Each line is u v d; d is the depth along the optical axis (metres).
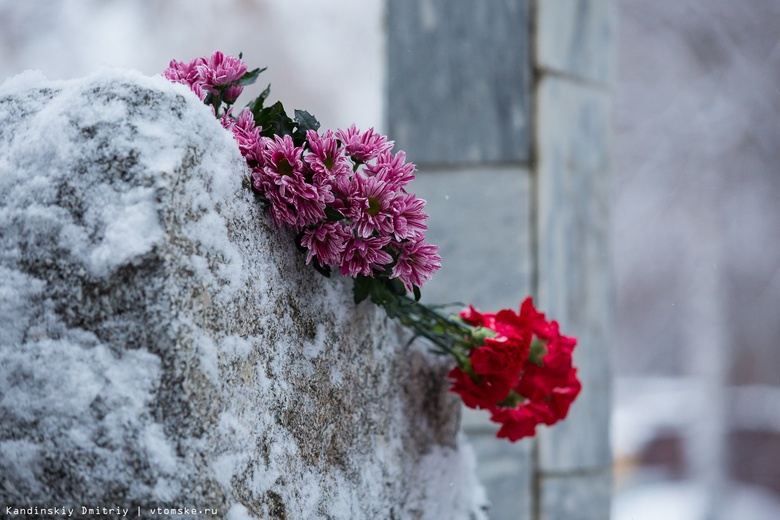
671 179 10.24
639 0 10.22
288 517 1.26
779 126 9.91
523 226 2.92
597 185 3.23
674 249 11.12
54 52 8.21
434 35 3.09
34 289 1.09
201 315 1.12
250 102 1.44
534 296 2.90
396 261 1.43
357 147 1.38
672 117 10.01
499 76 2.99
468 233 2.97
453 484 1.86
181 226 1.12
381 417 1.61
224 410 1.13
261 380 1.23
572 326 3.04
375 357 1.60
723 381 10.94
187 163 1.15
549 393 1.72
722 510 10.21
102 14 8.31
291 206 1.32
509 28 2.98
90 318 1.08
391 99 3.13
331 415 1.43
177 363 1.07
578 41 3.15
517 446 2.86
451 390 1.74
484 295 2.94
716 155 9.98
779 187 10.11
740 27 9.98
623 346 15.12
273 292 1.29
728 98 9.94
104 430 1.06
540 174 2.93
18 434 1.08
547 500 2.87
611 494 3.23
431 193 3.04
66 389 1.07
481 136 3.00
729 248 10.90
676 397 13.46
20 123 1.20
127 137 1.12
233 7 8.89
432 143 3.06
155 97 1.17
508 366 1.63
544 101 2.95
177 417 1.07
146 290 1.07
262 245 1.28
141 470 1.06
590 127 3.20
